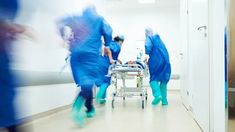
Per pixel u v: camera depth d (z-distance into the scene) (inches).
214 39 76.2
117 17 330.6
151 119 115.6
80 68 111.2
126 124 104.7
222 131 68.9
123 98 201.0
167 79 171.2
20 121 60.2
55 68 137.9
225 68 64.8
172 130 92.5
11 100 54.7
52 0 131.4
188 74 136.3
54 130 95.2
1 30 51.6
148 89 275.1
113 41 178.4
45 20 125.2
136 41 326.3
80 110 108.1
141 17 327.6
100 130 94.4
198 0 98.7
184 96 160.9
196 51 103.8
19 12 58.0
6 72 53.2
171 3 306.5
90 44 114.1
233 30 63.9
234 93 64.5
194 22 109.7
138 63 176.4
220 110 70.9
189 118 117.5
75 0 148.9
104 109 151.6
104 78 170.7
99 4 164.6
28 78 106.8
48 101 130.1
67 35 113.5
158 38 175.2
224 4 64.9
